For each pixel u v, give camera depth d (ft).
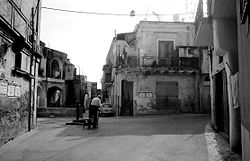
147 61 80.64
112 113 84.07
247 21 13.65
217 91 34.42
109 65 125.70
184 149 23.13
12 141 28.02
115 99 92.27
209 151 22.26
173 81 80.84
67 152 22.24
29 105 37.60
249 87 13.64
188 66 79.30
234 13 24.54
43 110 77.30
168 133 33.12
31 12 38.09
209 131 34.04
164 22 83.35
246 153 14.94
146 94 80.12
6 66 27.32
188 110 79.20
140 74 80.89
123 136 31.40
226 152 21.88
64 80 118.73
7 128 27.61
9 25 27.04
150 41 82.69
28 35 36.17
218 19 25.30
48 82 111.14
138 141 27.50
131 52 94.12
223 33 24.99
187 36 83.25
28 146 25.04
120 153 21.79
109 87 124.88
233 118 22.56
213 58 36.32
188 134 31.83
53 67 116.37
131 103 85.61
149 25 83.30
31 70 37.91
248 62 13.80
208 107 78.48
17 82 31.58
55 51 116.47
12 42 28.76
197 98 79.25
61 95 118.73
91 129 39.60
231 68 24.40
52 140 28.76
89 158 20.04
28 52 36.40
